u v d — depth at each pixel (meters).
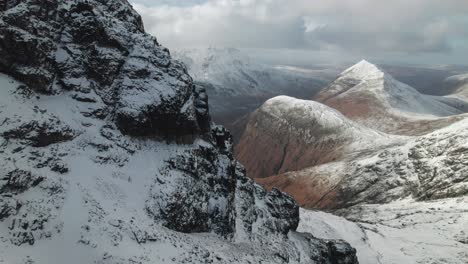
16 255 24.27
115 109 41.94
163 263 29.22
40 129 34.06
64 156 34.75
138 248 29.59
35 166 31.50
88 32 44.25
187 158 42.06
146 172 38.59
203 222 39.00
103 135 39.47
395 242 76.62
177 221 36.03
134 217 32.72
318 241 53.72
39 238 26.52
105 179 35.25
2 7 37.28
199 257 32.25
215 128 52.12
